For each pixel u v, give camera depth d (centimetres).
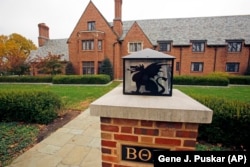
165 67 157
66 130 441
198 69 1995
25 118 496
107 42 1950
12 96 502
